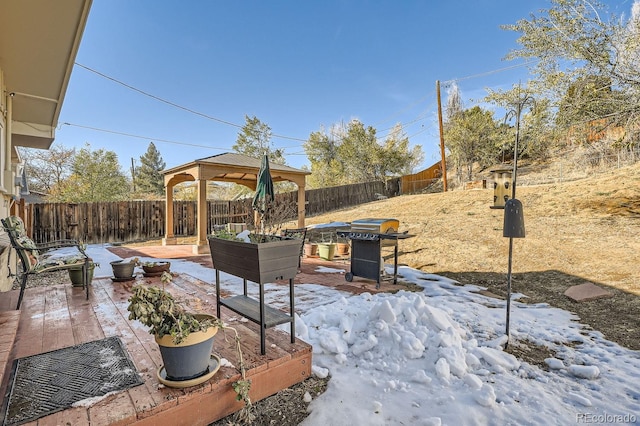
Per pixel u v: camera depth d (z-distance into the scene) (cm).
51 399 152
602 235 612
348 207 1633
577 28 605
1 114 479
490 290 455
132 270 415
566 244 600
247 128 2177
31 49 420
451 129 1719
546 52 646
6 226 303
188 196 2181
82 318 268
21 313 280
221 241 237
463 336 277
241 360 178
